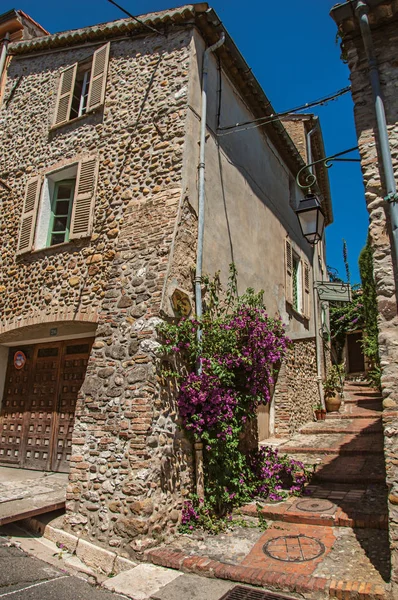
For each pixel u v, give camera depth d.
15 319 7.60
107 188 7.15
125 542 4.72
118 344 5.74
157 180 6.59
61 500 5.61
